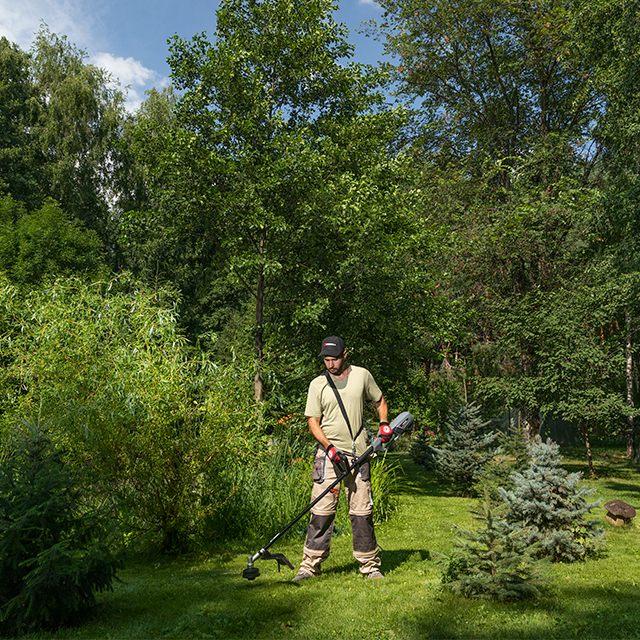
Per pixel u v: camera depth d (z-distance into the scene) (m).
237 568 5.20
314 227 12.14
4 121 28.39
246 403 6.61
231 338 25.95
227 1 13.73
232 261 12.04
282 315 13.51
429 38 20.80
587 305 14.80
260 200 11.81
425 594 4.00
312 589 4.18
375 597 3.91
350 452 4.70
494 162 18.47
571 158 18.89
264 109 13.04
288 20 13.59
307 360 14.02
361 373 4.87
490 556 3.97
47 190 29.42
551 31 18.33
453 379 18.81
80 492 3.66
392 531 7.10
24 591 3.27
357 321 12.64
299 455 8.96
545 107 20.50
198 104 13.27
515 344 15.80
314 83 14.05
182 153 12.36
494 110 21.00
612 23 14.51
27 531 3.38
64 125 29.34
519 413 17.84
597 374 15.31
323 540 4.65
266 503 6.75
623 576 4.66
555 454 5.79
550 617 3.50
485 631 3.27
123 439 5.60
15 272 19.14
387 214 12.43
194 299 31.64
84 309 6.75
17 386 6.87
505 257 16.22
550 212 15.88
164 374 5.95
